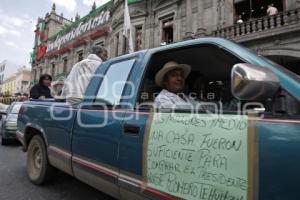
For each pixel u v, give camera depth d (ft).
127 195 8.14
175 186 6.73
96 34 77.87
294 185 4.78
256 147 5.41
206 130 6.40
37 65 121.49
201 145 6.38
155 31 57.00
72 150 10.98
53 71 106.32
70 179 15.61
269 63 6.14
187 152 6.61
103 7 78.74
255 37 37.22
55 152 12.27
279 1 39.09
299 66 34.09
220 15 44.91
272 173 5.09
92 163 9.67
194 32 48.16
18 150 25.89
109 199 12.68
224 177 5.81
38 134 14.64
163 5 54.90
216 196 5.90
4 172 17.40
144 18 59.06
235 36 39.70
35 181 14.58
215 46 7.48
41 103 14.76
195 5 48.88
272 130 5.32
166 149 7.08
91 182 9.87
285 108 5.35
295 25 33.63
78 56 88.99
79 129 10.60
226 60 9.07
